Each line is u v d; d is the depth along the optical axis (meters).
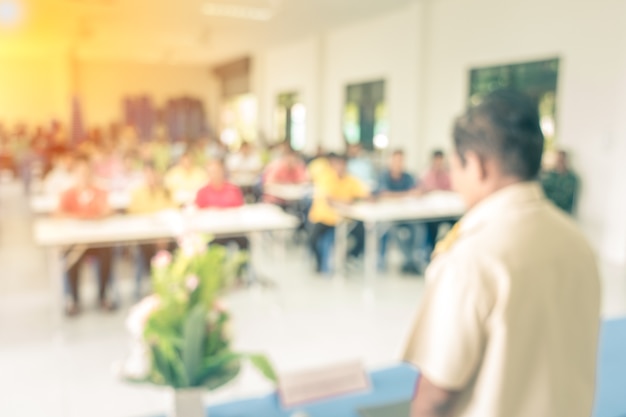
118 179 6.57
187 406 1.33
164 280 1.29
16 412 2.82
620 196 5.69
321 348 3.67
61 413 2.81
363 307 4.50
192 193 5.75
